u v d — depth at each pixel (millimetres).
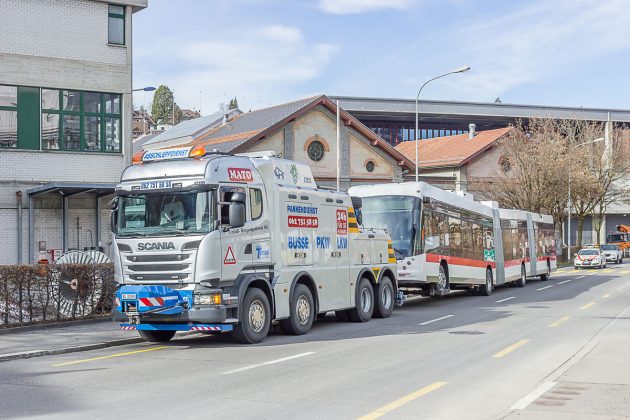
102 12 27016
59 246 25984
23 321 17344
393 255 21844
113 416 8414
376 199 24281
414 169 46875
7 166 25172
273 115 43531
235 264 14820
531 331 17250
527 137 56469
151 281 14648
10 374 11641
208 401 9250
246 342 15188
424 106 78500
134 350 14656
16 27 25406
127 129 27422
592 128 63781
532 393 9750
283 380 10758
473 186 57125
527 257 36719
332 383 10500
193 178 14523
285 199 16469
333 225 18516
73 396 9664
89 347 14852
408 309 24047
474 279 28500
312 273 17391
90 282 18719
